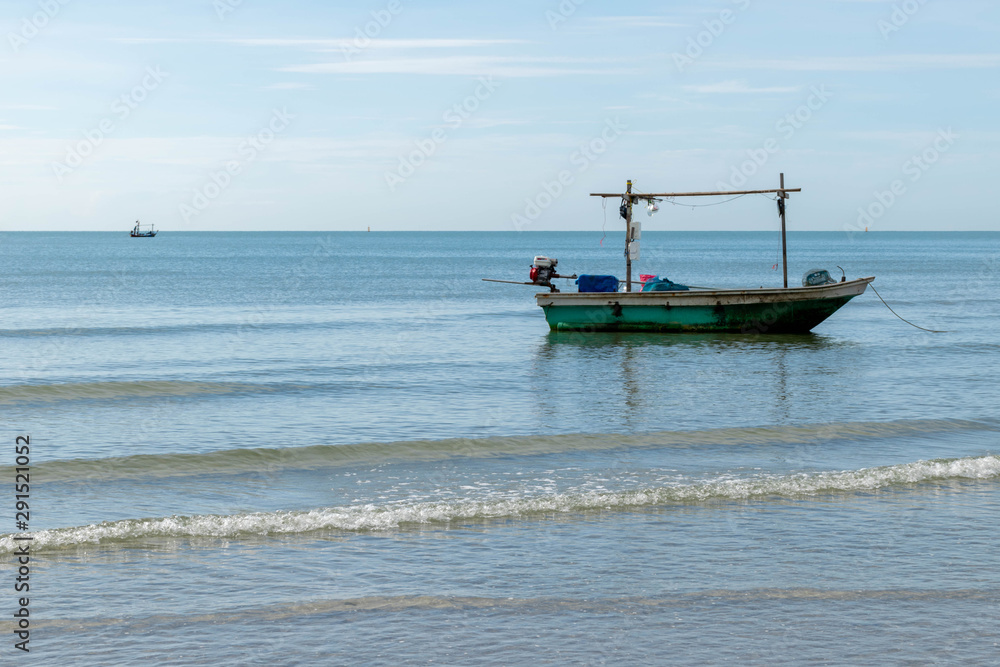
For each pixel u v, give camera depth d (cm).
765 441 1639
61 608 867
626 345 3039
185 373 2498
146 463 1467
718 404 2019
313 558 1013
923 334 3497
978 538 1080
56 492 1316
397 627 827
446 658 765
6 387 2141
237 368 2602
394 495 1298
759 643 795
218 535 1093
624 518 1164
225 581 941
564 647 787
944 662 759
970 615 855
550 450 1577
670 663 757
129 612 859
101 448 1606
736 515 1175
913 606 877
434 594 907
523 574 963
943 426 1758
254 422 1839
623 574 962
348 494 1305
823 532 1103
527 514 1183
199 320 3988
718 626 830
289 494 1307
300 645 789
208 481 1380
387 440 1652
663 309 3136
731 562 998
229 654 771
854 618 848
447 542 1070
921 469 1370
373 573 966
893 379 2378
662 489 1274
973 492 1286
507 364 2667
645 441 1638
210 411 1962
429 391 2209
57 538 1059
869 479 1336
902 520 1152
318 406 2016
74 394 2150
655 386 2272
